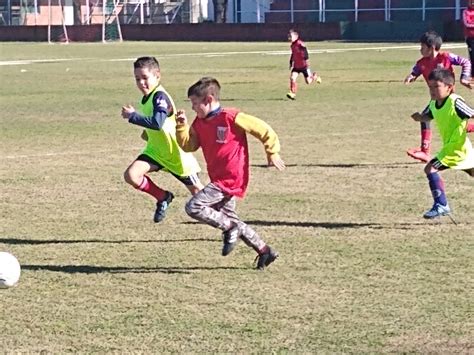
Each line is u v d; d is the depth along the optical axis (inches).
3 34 3014.3
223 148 334.3
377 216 436.5
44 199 488.4
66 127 802.8
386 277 335.3
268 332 279.4
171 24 2854.3
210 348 266.8
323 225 419.8
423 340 270.8
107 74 1488.7
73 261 365.7
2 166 595.5
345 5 2716.5
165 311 301.3
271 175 549.3
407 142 677.9
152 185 408.2
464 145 405.7
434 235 397.7
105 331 282.8
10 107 982.4
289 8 2802.7
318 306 303.6
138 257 370.6
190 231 414.0
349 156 616.4
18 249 385.1
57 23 3326.8
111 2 3149.6
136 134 752.3
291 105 959.6
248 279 336.8
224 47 2337.6
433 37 571.2
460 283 326.0
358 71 1419.8
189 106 965.2
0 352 266.8
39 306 308.5
